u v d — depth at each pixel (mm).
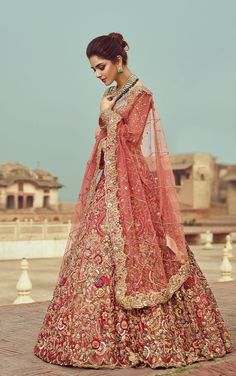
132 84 3879
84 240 3666
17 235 19906
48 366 3463
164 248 3680
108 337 3396
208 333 3674
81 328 3420
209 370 3393
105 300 3457
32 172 40500
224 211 46250
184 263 3656
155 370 3342
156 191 3826
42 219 36562
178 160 46469
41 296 10039
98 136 3959
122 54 3865
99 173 3883
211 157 46750
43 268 15773
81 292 3492
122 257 3502
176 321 3570
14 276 13656
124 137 3748
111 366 3348
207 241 23344
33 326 4961
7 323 5113
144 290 3473
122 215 3590
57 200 40562
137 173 3730
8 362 3592
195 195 45219
